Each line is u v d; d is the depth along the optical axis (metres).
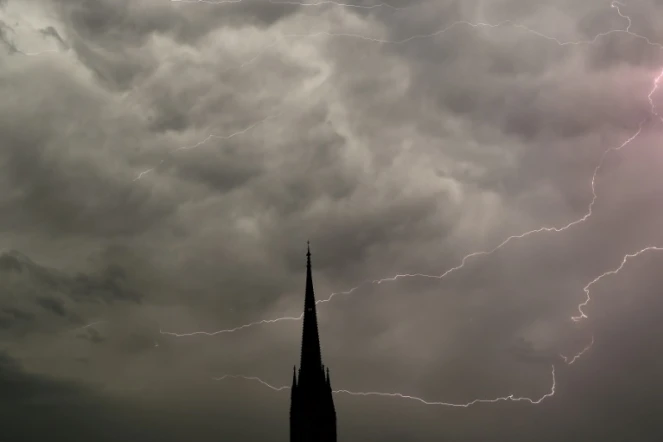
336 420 76.62
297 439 72.62
